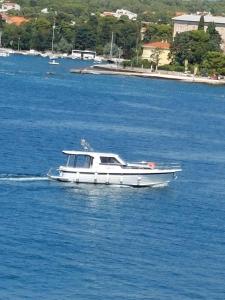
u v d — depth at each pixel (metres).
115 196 188.38
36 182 193.12
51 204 178.25
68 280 140.00
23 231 159.12
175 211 181.12
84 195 186.75
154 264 149.38
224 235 167.62
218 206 188.00
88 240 157.62
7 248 150.12
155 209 181.50
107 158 195.25
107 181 194.25
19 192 184.88
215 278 145.75
